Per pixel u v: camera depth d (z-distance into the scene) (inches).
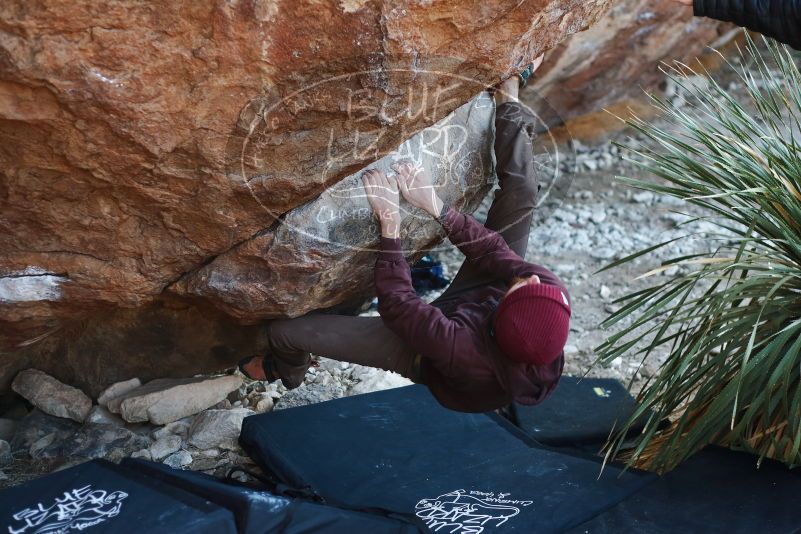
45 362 141.4
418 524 105.6
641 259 215.5
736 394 102.3
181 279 114.3
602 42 235.1
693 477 114.2
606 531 104.8
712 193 115.2
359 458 126.0
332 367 160.2
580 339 177.9
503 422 136.9
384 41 87.2
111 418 137.8
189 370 142.8
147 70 85.1
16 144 89.8
